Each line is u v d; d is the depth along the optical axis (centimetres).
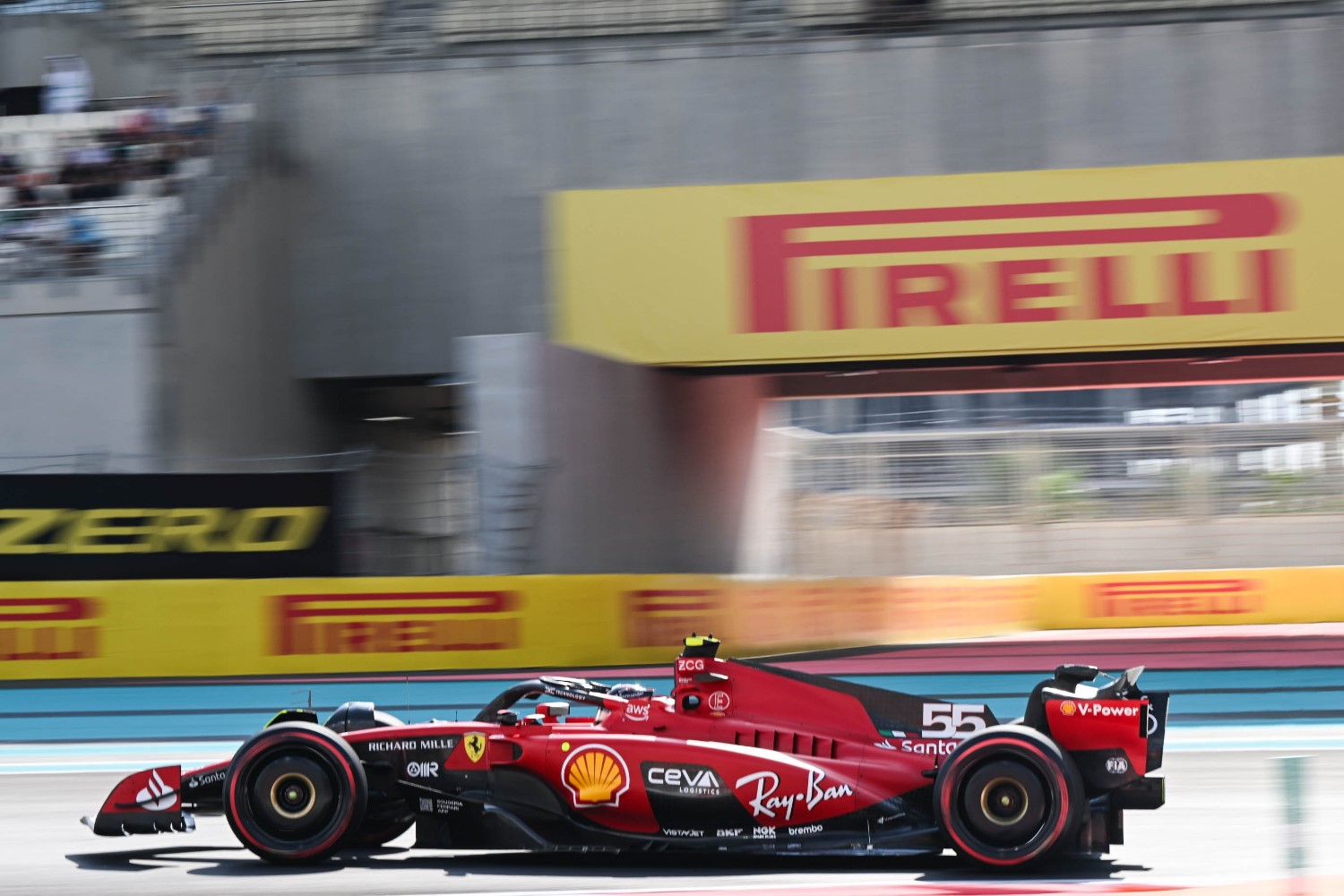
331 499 5509
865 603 6738
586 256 5847
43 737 4238
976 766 2048
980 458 10338
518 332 6825
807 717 2223
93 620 5338
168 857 2342
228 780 2205
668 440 7056
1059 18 7250
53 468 5966
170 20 8119
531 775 2191
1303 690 4928
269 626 5388
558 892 1983
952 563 10219
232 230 6588
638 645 5625
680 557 7156
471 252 6881
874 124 6506
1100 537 10138
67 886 2117
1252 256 5509
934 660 6016
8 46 8250
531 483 5781
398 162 6956
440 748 2233
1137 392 10638
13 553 5384
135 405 5984
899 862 2183
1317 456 10100
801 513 9519
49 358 6038
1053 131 6412
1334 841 2392
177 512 5453
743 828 2125
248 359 6662
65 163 6588
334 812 2177
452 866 2191
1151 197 5562
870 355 5659
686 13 7700
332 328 7012
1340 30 6306
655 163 6681
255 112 7056
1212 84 6344
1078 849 2080
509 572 5784
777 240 5722
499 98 6850
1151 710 2111
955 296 5625
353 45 7981
